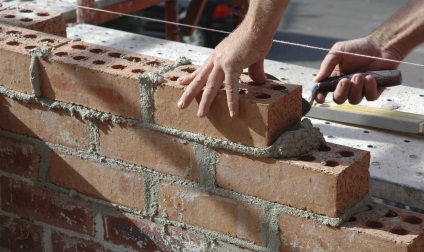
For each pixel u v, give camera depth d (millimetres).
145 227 2338
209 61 2031
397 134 2660
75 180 2422
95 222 2443
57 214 2521
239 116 2014
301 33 7781
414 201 2332
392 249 1879
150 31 7098
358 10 8492
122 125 2242
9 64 2383
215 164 2117
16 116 2453
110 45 3420
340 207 1950
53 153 2434
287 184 2002
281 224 2057
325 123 2760
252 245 2137
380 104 2879
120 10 4254
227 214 2152
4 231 2695
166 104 2131
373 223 1960
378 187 2377
